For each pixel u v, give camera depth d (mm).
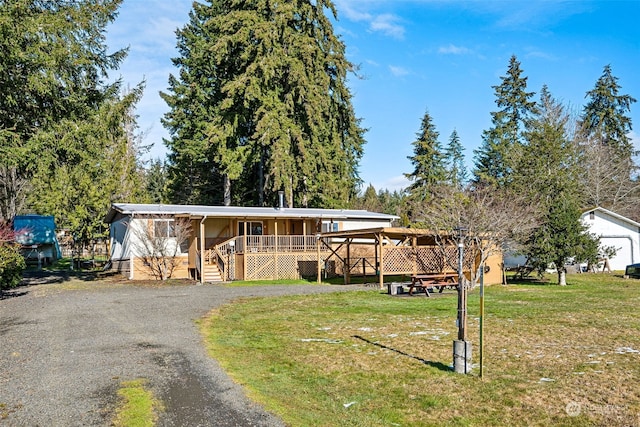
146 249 21938
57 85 16281
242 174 33844
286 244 23297
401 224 39500
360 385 6277
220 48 28125
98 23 18078
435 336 9094
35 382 6266
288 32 29016
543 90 38000
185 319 11141
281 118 28203
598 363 7031
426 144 41750
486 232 18516
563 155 21266
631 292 16688
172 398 5672
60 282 20531
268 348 8258
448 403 5594
